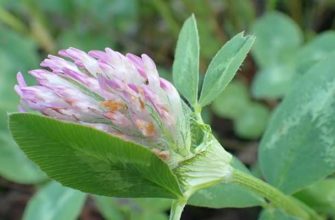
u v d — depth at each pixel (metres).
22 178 0.18
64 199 0.15
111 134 0.09
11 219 0.21
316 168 0.13
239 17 0.23
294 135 0.13
